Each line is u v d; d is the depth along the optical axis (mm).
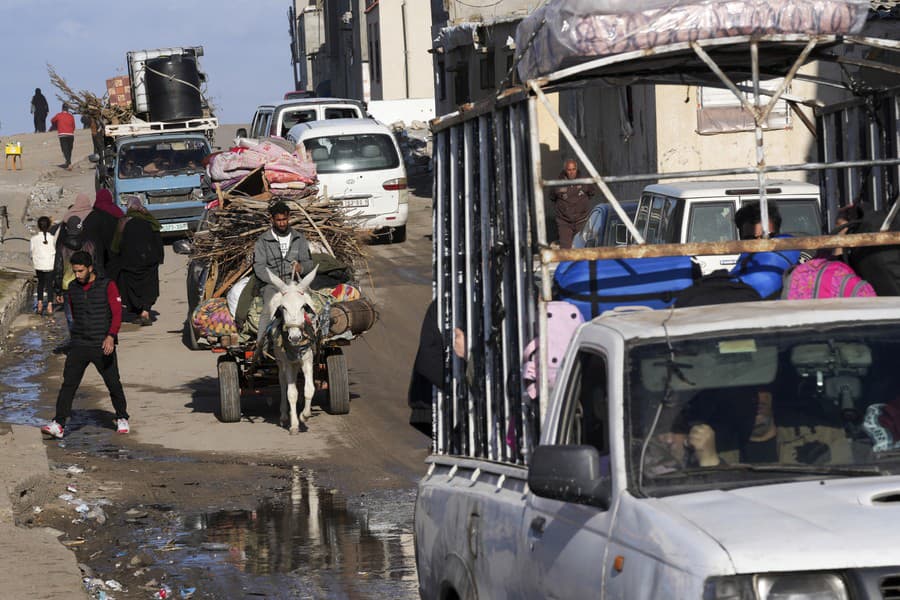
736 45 14312
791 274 14938
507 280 13516
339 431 34094
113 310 34156
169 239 73438
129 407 37906
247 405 37938
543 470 10305
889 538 8633
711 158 53656
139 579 21719
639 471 10180
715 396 10570
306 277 32438
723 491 9836
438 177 16266
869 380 10750
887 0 49594
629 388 10594
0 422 34656
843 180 18344
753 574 8547
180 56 81625
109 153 77438
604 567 9836
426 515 15023
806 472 10195
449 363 15906
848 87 17078
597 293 13836
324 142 65000
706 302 13812
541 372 12305
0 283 61188
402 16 142625
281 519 25594
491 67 85312
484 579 12758
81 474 29781
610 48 13422
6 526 23188
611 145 62531
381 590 20453
